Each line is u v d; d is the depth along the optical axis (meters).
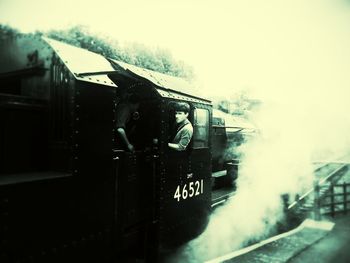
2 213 2.14
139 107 3.87
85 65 2.94
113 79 3.83
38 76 3.02
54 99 2.85
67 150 2.70
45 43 2.92
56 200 2.50
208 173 4.81
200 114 4.57
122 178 3.28
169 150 3.82
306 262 4.65
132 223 3.46
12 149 2.66
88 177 2.80
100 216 2.94
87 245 2.81
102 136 2.94
